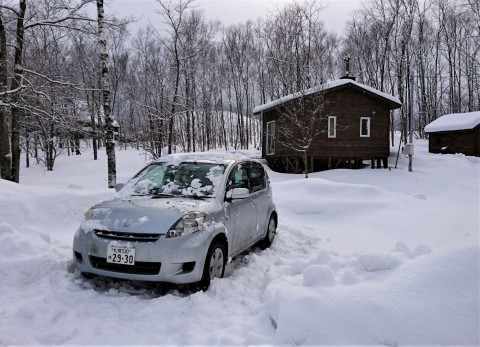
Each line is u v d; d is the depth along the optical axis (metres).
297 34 32.31
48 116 12.69
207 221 4.52
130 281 4.63
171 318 3.66
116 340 3.28
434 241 6.64
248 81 48.34
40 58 15.81
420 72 40.38
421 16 37.06
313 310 3.08
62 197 7.52
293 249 6.68
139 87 30.81
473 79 31.73
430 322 2.75
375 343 2.77
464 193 13.62
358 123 21.33
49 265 4.79
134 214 4.38
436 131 26.62
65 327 3.46
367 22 40.59
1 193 6.83
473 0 17.39
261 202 6.41
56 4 12.87
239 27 46.81
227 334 3.30
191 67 22.88
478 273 2.97
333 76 38.47
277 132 22.28
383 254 3.93
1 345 3.12
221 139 47.22
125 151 37.66
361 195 10.12
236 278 4.86
